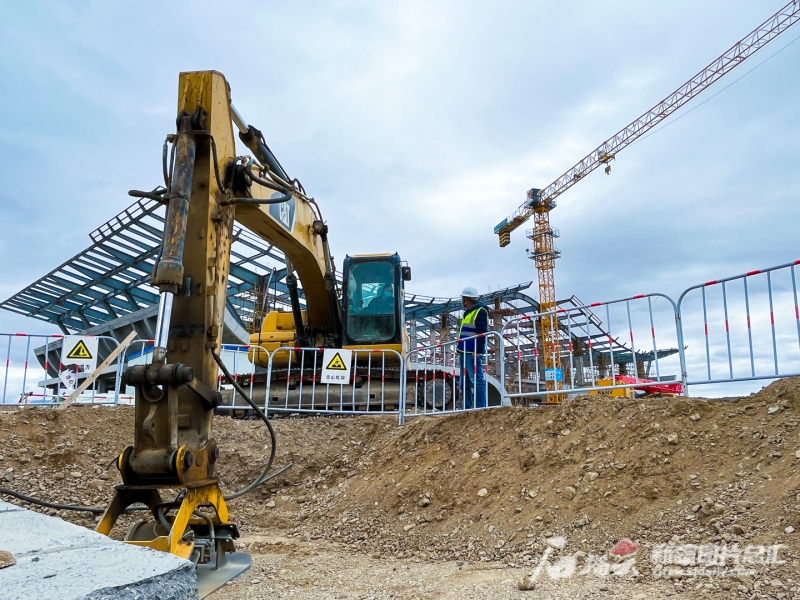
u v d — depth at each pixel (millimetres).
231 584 4566
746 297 5887
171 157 4660
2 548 2412
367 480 7648
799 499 3998
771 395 5305
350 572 4941
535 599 3707
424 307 32625
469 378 8828
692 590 3533
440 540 5555
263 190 6773
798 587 3254
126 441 8609
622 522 4699
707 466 4883
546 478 5719
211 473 4582
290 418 10531
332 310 11266
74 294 26000
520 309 33219
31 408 8875
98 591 1854
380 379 11445
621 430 5781
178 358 4602
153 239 21344
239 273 23812
